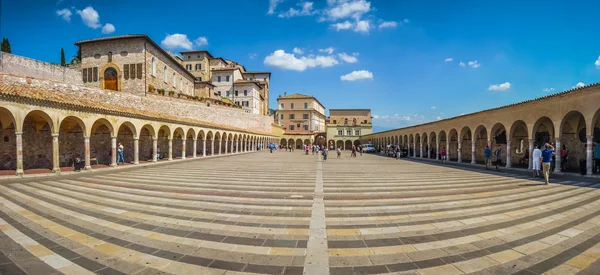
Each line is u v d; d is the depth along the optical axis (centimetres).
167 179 1386
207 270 425
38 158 1919
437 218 704
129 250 500
